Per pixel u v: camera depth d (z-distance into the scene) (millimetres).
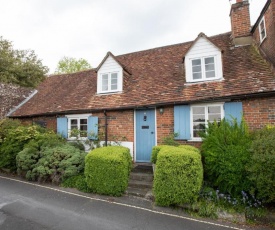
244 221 4258
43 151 7672
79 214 4605
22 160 7332
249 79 7223
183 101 7605
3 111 13414
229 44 9812
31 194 5977
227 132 5676
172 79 9156
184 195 4734
